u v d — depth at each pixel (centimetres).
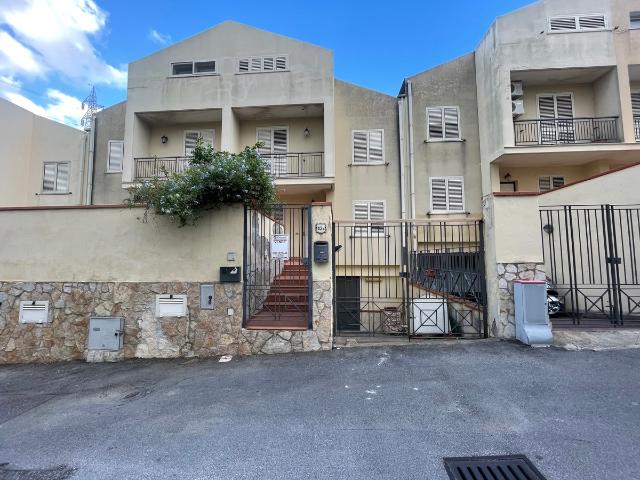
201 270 623
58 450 321
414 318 729
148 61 1400
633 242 714
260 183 618
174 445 321
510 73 1252
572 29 1235
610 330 601
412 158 1378
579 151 1184
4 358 628
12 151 1473
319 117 1459
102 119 1523
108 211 648
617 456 276
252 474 272
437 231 1316
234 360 575
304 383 459
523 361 495
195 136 1484
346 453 295
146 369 554
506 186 1355
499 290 614
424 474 264
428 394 405
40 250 649
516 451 288
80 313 631
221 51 1389
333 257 639
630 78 1301
